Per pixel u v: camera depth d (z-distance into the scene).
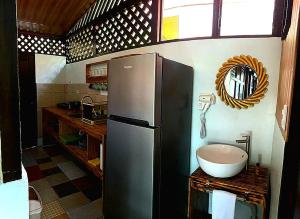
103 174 2.11
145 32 2.56
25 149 4.10
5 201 0.54
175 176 1.87
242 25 1.85
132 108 1.65
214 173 1.56
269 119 1.77
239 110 1.90
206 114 2.06
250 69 1.82
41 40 4.27
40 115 4.33
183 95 1.92
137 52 2.66
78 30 3.96
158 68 1.52
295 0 1.08
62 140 3.36
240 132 1.91
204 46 2.03
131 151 1.67
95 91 3.58
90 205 2.28
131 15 2.74
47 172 3.08
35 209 1.22
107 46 3.23
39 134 4.34
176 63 1.77
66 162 3.46
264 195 1.40
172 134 1.77
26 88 4.11
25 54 4.05
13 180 0.55
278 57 1.70
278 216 1.03
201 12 2.06
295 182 0.95
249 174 1.67
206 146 1.89
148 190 1.57
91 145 2.61
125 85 1.68
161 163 1.63
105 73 3.27
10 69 0.51
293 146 0.96
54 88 4.46
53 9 3.57
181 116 1.91
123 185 1.77
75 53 4.20
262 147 1.82
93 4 3.47
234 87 1.89
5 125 0.52
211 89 2.02
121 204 1.81
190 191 1.66
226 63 1.90
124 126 1.71
